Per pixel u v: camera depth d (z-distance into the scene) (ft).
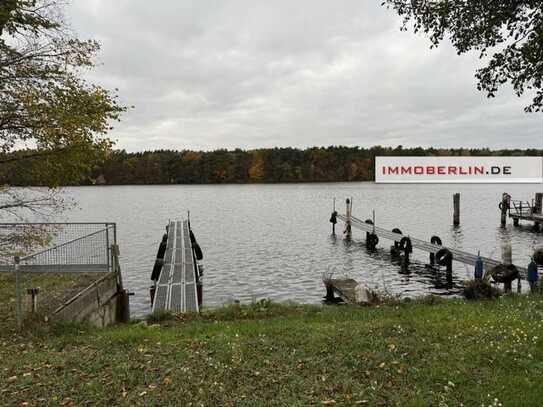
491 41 35.99
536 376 22.21
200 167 557.74
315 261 101.45
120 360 25.76
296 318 37.86
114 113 44.91
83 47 43.09
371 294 47.21
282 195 363.35
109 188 552.41
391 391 21.15
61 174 44.50
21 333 31.58
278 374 23.31
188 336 31.50
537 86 35.50
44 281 45.39
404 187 505.25
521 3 32.68
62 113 40.11
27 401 20.86
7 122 40.60
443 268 93.25
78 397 21.12
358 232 151.84
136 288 77.20
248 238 137.69
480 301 43.37
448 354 25.46
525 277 61.72
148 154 593.01
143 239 136.98
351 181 573.33
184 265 77.77
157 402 20.40
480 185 552.00
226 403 20.12
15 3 38.29
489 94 38.27
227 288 76.54
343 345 27.58
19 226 49.34
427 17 37.81
